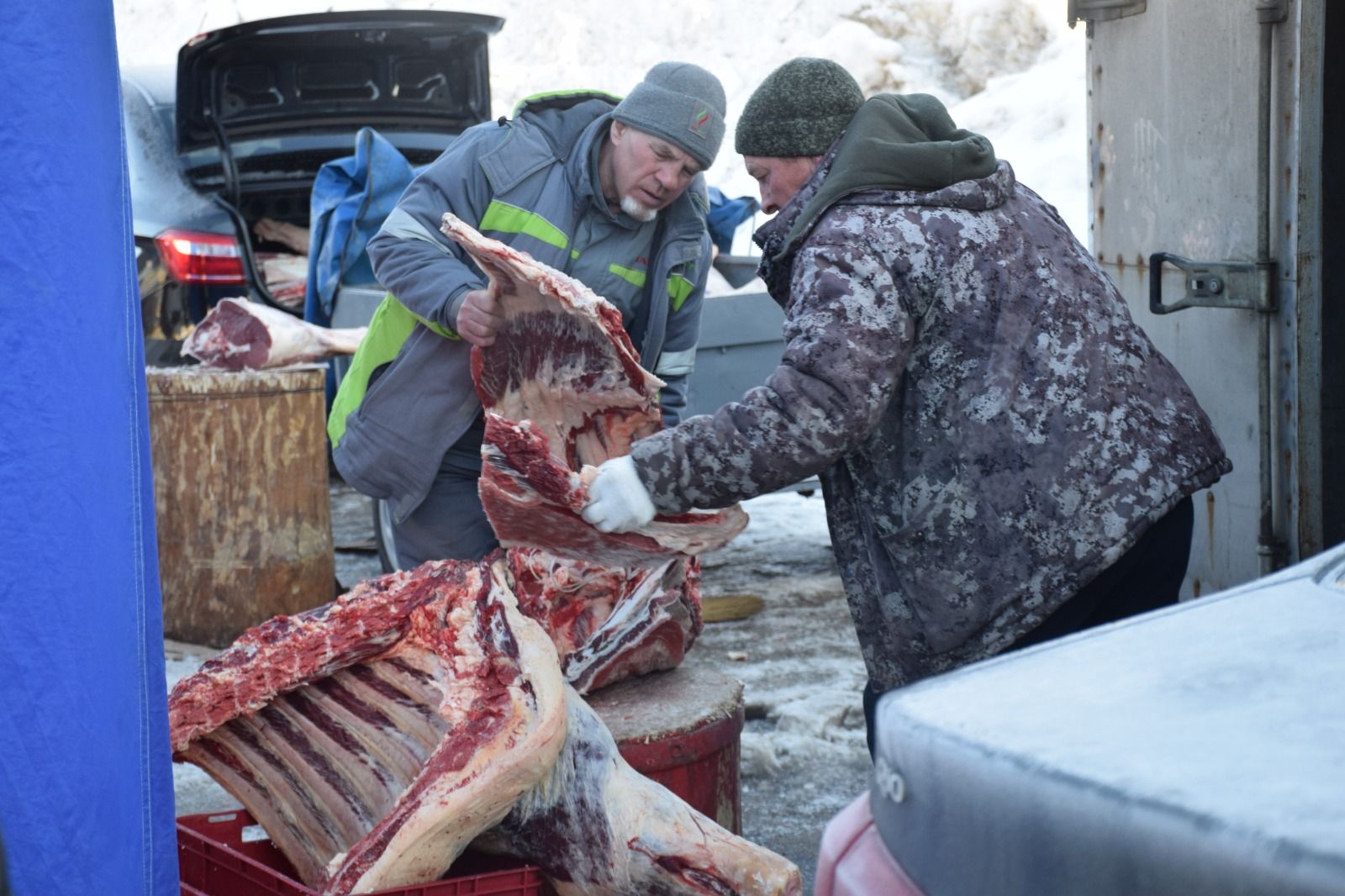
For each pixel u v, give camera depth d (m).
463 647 2.66
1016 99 15.91
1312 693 1.33
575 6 19.97
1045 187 14.17
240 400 5.03
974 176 2.52
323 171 6.55
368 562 6.34
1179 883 1.13
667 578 2.95
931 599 2.51
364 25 7.38
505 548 2.97
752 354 5.51
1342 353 3.46
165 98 7.78
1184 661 1.46
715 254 7.20
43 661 1.85
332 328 6.21
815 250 2.45
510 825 2.51
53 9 1.84
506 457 2.44
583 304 2.59
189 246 6.86
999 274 2.46
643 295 3.42
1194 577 3.87
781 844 3.54
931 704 1.49
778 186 2.70
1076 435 2.45
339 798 2.71
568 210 3.30
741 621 5.44
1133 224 3.96
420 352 3.32
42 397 1.84
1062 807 1.24
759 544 6.71
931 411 2.48
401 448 3.35
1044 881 1.24
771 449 2.37
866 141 2.50
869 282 2.40
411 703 2.73
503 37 20.05
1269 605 1.60
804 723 4.25
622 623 2.93
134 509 2.00
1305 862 1.06
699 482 2.40
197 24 21.62
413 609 2.77
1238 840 1.10
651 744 2.70
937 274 2.44
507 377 2.81
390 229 3.26
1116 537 2.43
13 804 1.84
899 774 1.46
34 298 1.83
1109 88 4.02
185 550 5.10
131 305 2.01
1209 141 3.63
